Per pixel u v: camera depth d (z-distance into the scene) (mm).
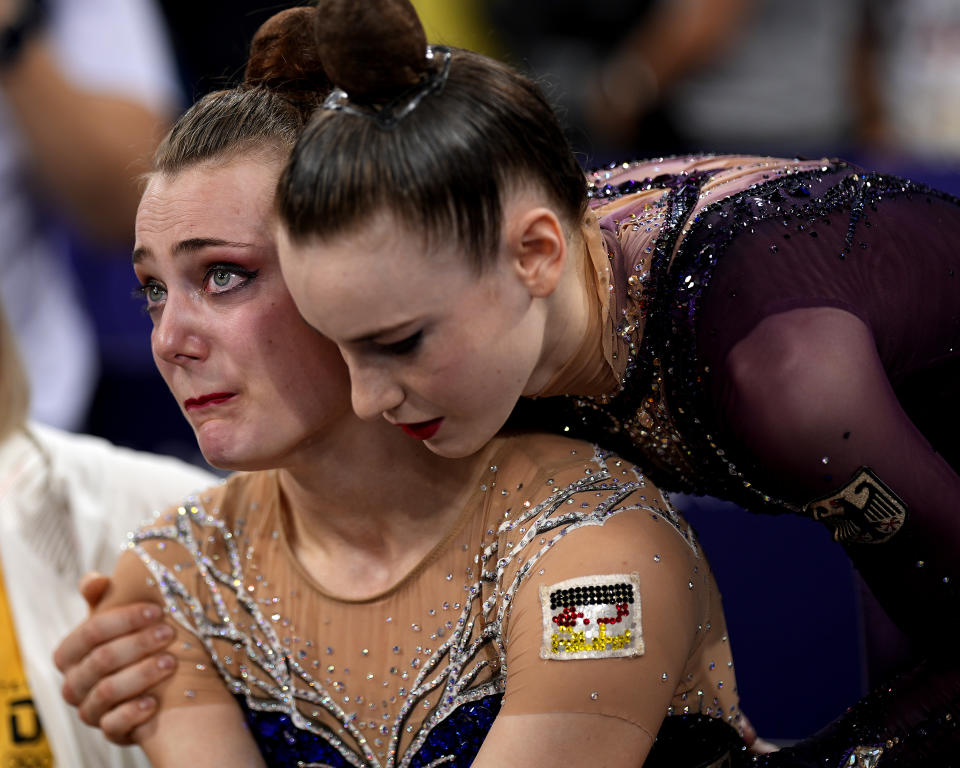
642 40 9539
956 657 3855
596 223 3688
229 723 4219
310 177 3189
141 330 8695
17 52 8031
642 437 3973
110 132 8305
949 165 8500
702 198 3852
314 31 3229
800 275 3650
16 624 5660
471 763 3803
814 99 9750
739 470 3775
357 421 3916
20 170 8250
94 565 5895
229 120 3736
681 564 3713
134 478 6113
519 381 3424
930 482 3555
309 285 3230
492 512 3943
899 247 3887
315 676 4129
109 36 8406
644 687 3547
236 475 4492
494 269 3262
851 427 3479
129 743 4320
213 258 3693
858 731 3992
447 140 3170
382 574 4090
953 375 4129
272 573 4258
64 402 8312
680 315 3668
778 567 7160
